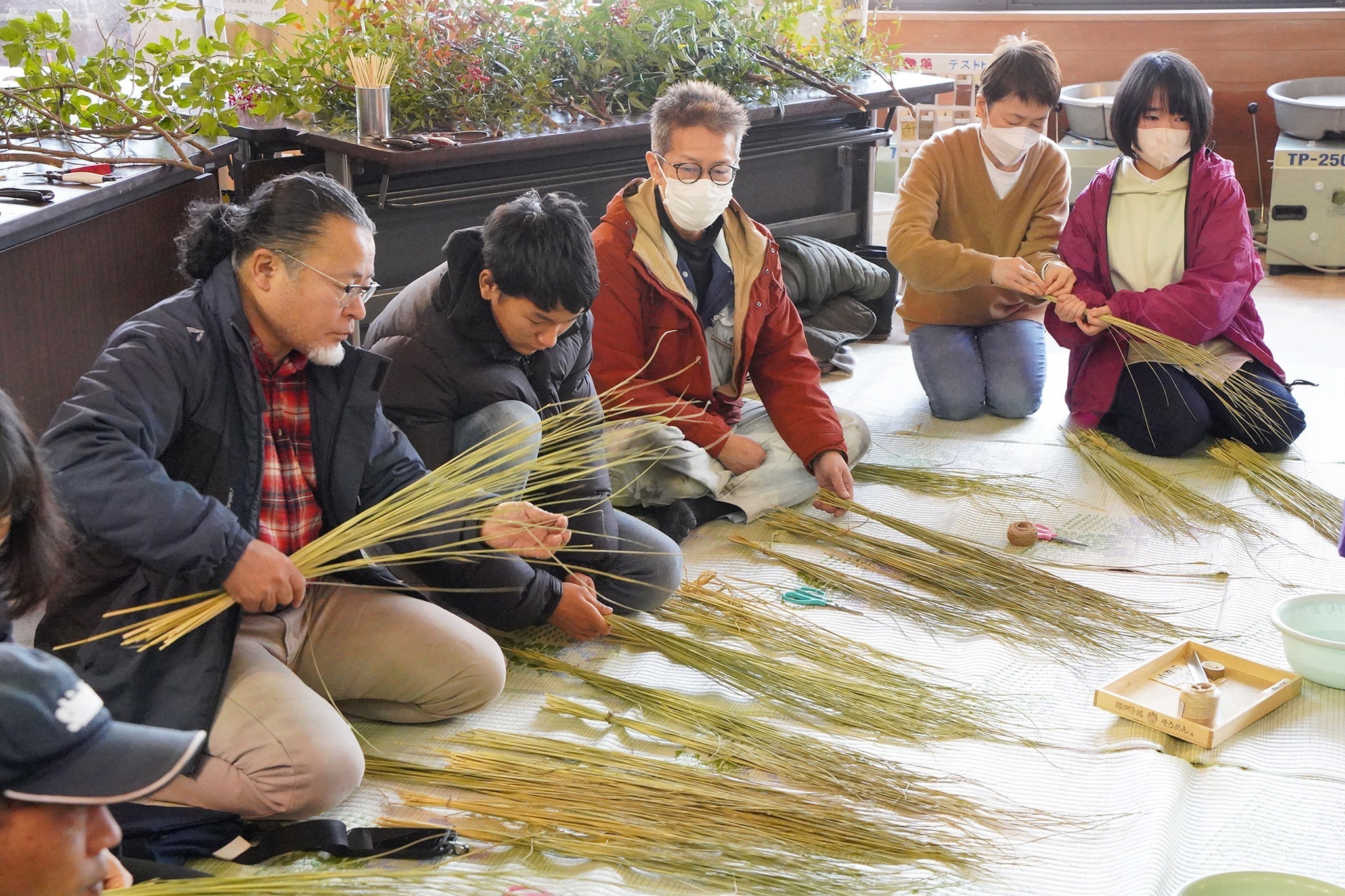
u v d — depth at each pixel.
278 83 3.55
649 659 2.35
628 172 3.79
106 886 1.30
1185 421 3.33
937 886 1.72
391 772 1.96
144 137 3.17
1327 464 3.32
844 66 4.54
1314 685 2.27
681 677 2.30
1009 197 3.61
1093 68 6.00
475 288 2.16
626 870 1.75
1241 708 2.20
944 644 2.45
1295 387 3.94
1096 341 3.50
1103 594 2.60
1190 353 3.29
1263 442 3.36
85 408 1.68
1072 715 2.20
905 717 2.16
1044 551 2.86
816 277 4.21
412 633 2.03
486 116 3.62
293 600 1.79
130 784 1.09
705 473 2.88
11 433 1.25
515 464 2.15
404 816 1.86
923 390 3.98
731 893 1.71
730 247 2.91
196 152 3.10
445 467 2.01
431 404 2.21
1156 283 3.42
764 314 2.94
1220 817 1.91
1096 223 3.43
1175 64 3.27
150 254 2.94
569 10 4.11
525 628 2.28
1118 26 5.89
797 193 4.40
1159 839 1.81
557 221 2.07
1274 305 4.90
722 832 1.79
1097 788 1.98
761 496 2.97
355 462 1.95
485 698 2.08
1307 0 5.98
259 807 1.77
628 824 1.80
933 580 2.67
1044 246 3.62
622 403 2.80
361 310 1.83
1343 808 1.92
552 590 2.23
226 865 1.75
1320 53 5.69
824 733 2.13
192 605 1.77
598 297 2.82
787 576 2.73
